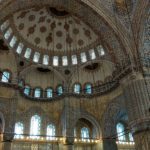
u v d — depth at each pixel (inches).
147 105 699.4
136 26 805.9
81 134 1014.4
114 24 802.8
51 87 1054.4
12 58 939.3
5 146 791.7
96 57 989.2
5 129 815.7
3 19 736.3
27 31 967.6
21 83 986.1
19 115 941.2
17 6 741.9
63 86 1015.0
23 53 966.4
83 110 979.3
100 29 859.4
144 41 802.2
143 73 749.3
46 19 990.4
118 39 806.5
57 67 1020.5
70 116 946.7
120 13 831.1
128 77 766.5
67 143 896.9
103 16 803.4
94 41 993.5
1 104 852.0
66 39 1034.7
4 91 874.8
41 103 1007.6
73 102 979.9
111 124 949.8
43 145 944.3
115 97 939.3
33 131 951.0
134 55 774.5
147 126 674.8
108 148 922.7
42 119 988.6
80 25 997.2
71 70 1032.2
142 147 666.8
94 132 992.9
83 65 1015.6
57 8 930.1
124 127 1079.0
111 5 826.8
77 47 1029.2
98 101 995.9
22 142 919.0
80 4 812.0
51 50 1023.6
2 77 910.4
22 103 964.0
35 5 799.7
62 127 963.3
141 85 730.2
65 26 1019.3
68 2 816.3
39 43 1005.2
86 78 1062.4
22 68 958.4
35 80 1045.2
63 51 1034.1
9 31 904.9
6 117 839.7
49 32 1019.9
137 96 721.0
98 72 1063.0
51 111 1007.6
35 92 1024.2
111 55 868.0
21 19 927.0
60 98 1003.3
